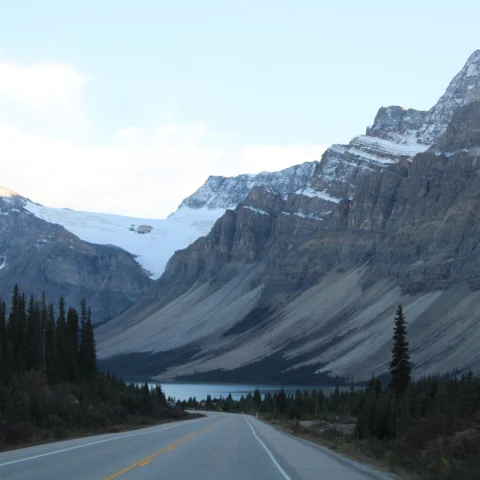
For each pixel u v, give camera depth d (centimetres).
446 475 2741
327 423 10350
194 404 19525
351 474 3000
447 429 3909
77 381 11769
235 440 4922
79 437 5559
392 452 3978
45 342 11675
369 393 10981
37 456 3284
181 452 3653
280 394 16038
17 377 9519
